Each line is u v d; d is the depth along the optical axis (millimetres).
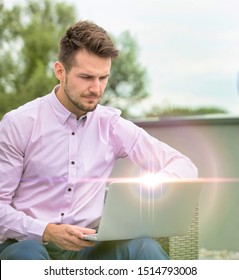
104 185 2551
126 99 30453
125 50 30875
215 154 4090
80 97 2350
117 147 2621
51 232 2270
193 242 2480
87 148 2518
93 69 2314
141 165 2662
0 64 26953
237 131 4000
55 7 28016
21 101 26359
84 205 2463
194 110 31344
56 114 2477
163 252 2234
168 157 2605
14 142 2426
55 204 2459
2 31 27297
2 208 2342
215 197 4078
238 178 3988
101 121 2578
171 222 2334
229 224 4016
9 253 2244
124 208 2178
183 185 2305
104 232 2168
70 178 2463
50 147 2459
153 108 30844
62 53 2369
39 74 26250
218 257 3932
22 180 2467
